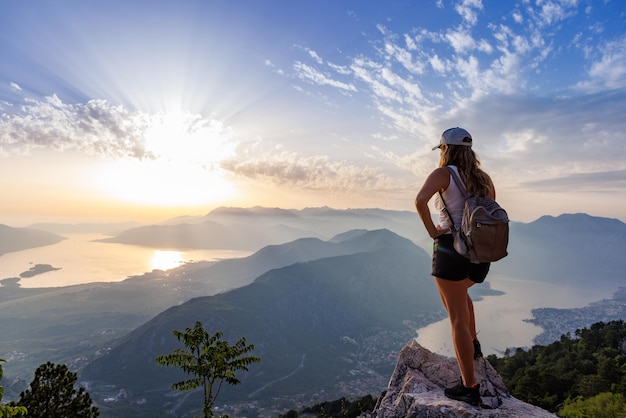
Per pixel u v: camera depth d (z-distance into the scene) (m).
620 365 78.25
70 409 16.70
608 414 44.06
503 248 3.34
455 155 3.73
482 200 3.46
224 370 17.30
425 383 4.49
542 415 3.49
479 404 3.63
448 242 3.70
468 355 3.68
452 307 3.78
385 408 4.61
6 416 6.34
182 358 17.20
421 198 3.57
